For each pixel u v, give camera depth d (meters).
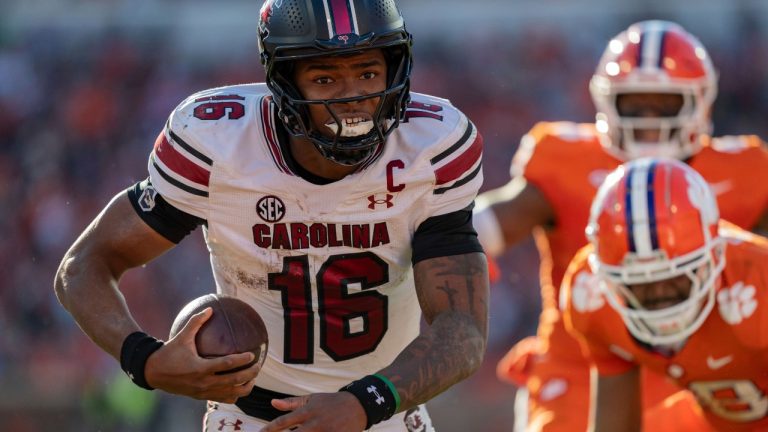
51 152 38.09
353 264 9.20
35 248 35.66
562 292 13.43
